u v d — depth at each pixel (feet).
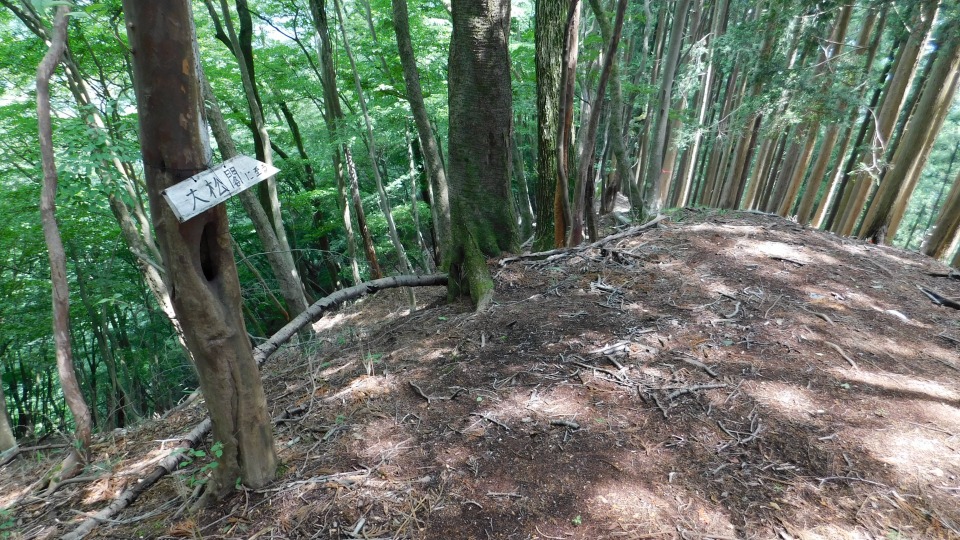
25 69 19.45
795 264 13.07
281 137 39.29
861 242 16.22
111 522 6.80
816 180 24.61
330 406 8.75
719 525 5.57
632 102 26.02
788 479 6.21
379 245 40.27
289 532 5.85
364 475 6.73
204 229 5.56
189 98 4.71
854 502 5.82
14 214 20.12
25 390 30.35
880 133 21.58
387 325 13.48
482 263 12.90
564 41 12.61
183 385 31.94
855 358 8.93
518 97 24.72
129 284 27.66
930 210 55.98
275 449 6.95
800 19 18.35
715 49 22.76
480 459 6.86
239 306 6.12
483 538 5.59
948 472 6.24
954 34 16.22
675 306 10.87
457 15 12.84
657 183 20.56
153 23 4.21
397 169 45.24
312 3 25.14
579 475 6.43
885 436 6.92
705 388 8.04
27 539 6.96
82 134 10.34
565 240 15.42
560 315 10.84
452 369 9.35
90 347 35.76
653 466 6.53
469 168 14.28
